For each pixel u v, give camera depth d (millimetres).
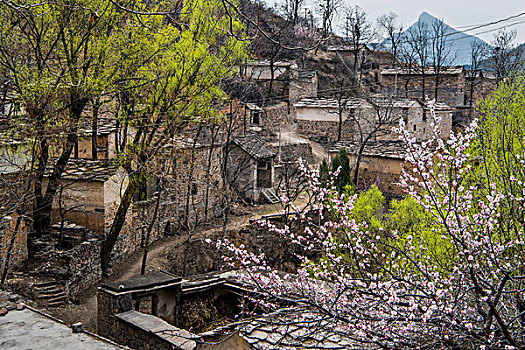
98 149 20031
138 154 17578
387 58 59406
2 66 14453
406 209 14836
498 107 10320
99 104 16141
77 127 15055
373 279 5914
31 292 14383
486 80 48312
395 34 56094
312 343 7078
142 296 11672
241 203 27188
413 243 10203
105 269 17641
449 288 5363
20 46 14828
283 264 19688
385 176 28203
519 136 8344
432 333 5152
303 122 37844
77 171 18516
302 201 26359
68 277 15344
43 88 14133
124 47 16125
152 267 19078
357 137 35844
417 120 35156
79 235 17797
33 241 16438
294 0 49438
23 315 7719
